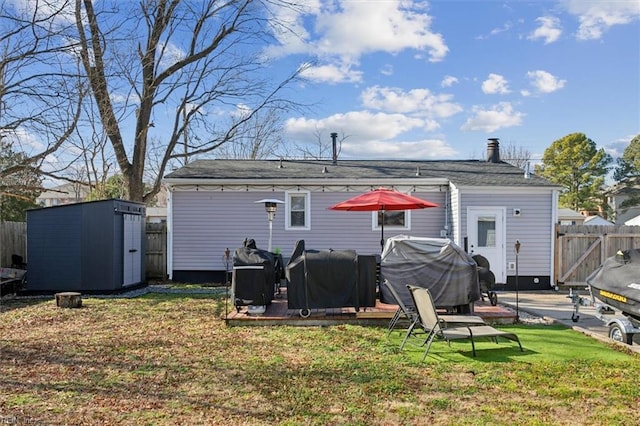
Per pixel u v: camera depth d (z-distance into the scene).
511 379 5.05
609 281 7.11
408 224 13.91
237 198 13.98
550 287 12.90
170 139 18.14
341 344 6.64
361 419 3.99
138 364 5.64
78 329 7.68
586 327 7.68
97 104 14.49
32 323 8.19
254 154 30.19
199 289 12.82
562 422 3.92
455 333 6.01
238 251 8.42
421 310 6.27
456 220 12.95
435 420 3.96
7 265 12.98
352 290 7.98
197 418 4.01
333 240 13.92
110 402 4.39
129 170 16.89
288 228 13.91
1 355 6.05
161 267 14.85
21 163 11.36
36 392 4.66
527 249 12.93
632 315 6.72
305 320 8.02
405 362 5.71
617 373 5.24
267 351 6.26
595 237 13.04
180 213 14.02
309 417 4.04
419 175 14.12
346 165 15.84
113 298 11.27
